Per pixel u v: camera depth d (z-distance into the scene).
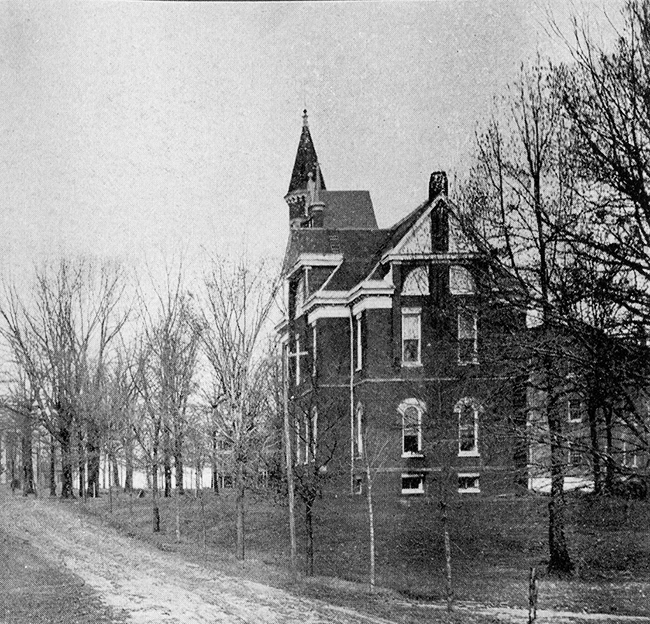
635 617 16.05
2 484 73.00
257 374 27.19
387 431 29.69
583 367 15.23
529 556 21.16
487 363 18.92
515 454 19.09
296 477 24.20
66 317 44.03
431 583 19.66
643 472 15.00
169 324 32.97
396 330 30.58
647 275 15.00
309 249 34.59
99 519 36.31
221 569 23.00
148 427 35.12
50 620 16.12
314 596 18.78
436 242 27.64
